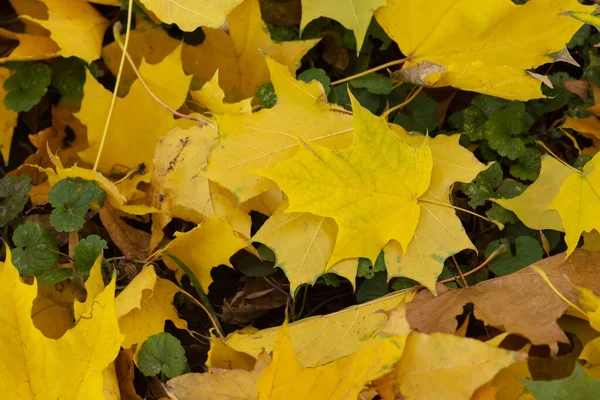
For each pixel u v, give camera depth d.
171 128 0.85
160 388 0.82
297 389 0.75
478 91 0.84
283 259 0.80
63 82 0.90
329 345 0.79
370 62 0.91
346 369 0.75
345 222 0.79
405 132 0.82
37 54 0.88
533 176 0.84
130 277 0.85
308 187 0.78
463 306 0.81
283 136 0.81
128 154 0.86
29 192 0.87
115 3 0.88
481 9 0.82
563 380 0.72
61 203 0.83
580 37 0.87
